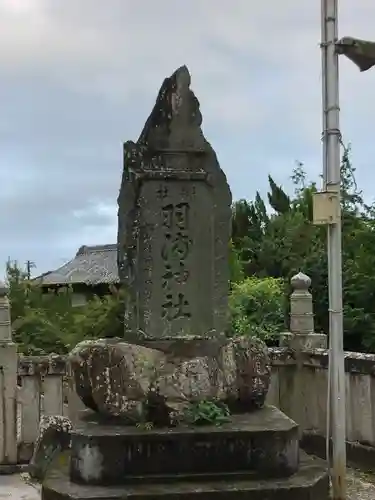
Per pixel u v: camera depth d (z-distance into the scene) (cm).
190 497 499
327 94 554
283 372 766
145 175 602
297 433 551
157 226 605
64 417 666
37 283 1781
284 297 1334
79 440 521
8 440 696
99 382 559
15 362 703
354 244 1352
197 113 621
